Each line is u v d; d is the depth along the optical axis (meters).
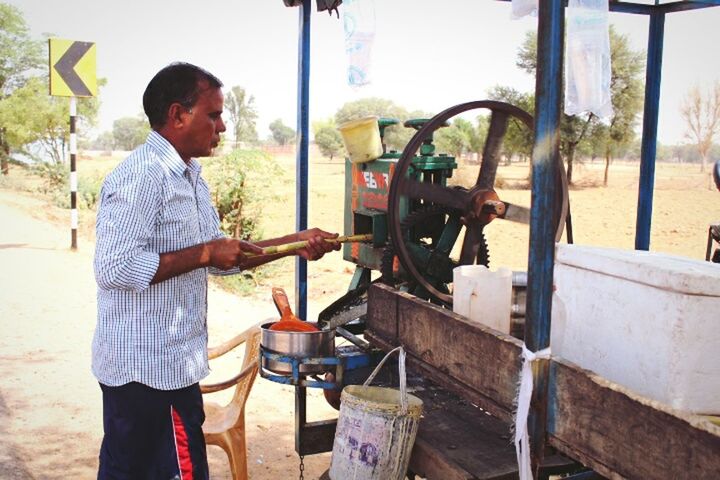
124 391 2.62
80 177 19.38
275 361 3.19
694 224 18.62
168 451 2.70
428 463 2.77
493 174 3.81
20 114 27.52
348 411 2.78
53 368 5.99
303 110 3.96
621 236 16.81
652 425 1.75
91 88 11.16
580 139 27.81
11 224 14.16
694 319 1.93
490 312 2.93
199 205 2.88
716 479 1.59
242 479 3.79
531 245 2.11
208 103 2.72
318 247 3.28
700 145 36.03
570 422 2.03
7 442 4.60
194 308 2.75
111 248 2.48
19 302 8.00
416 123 3.94
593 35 2.50
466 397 2.53
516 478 2.56
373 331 3.27
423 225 4.00
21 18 32.84
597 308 2.24
